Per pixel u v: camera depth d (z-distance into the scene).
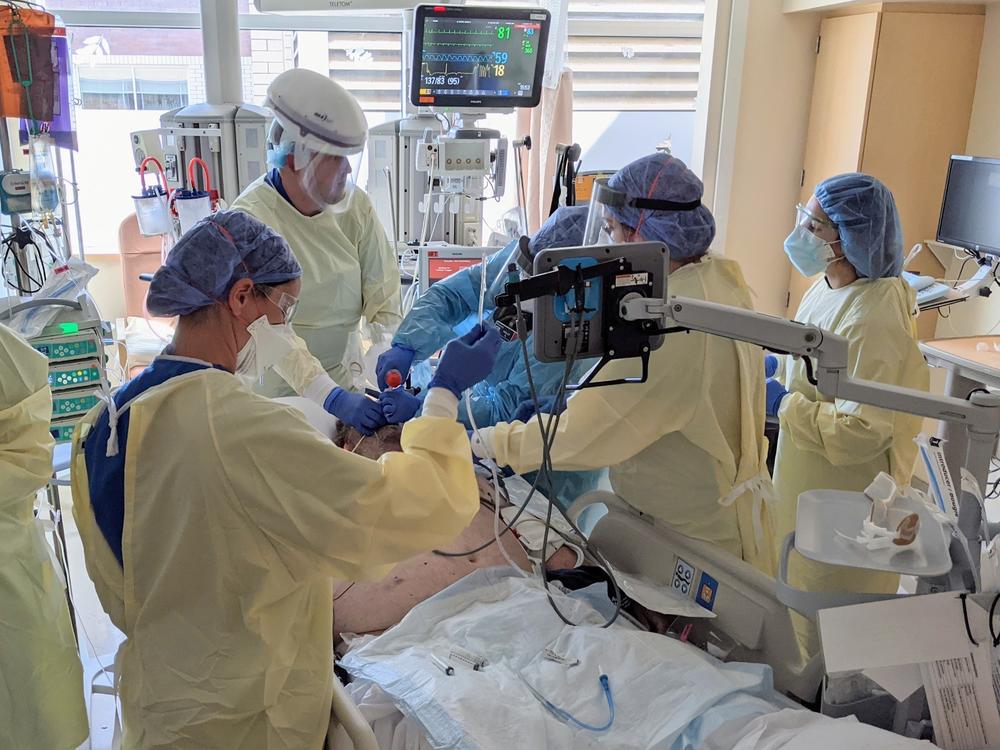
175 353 1.13
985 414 1.08
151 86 4.28
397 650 1.30
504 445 1.44
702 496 1.53
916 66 3.45
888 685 1.08
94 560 1.13
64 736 1.60
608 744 1.13
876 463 2.01
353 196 2.22
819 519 1.22
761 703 1.16
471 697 1.15
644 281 1.09
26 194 2.00
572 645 1.28
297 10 2.62
